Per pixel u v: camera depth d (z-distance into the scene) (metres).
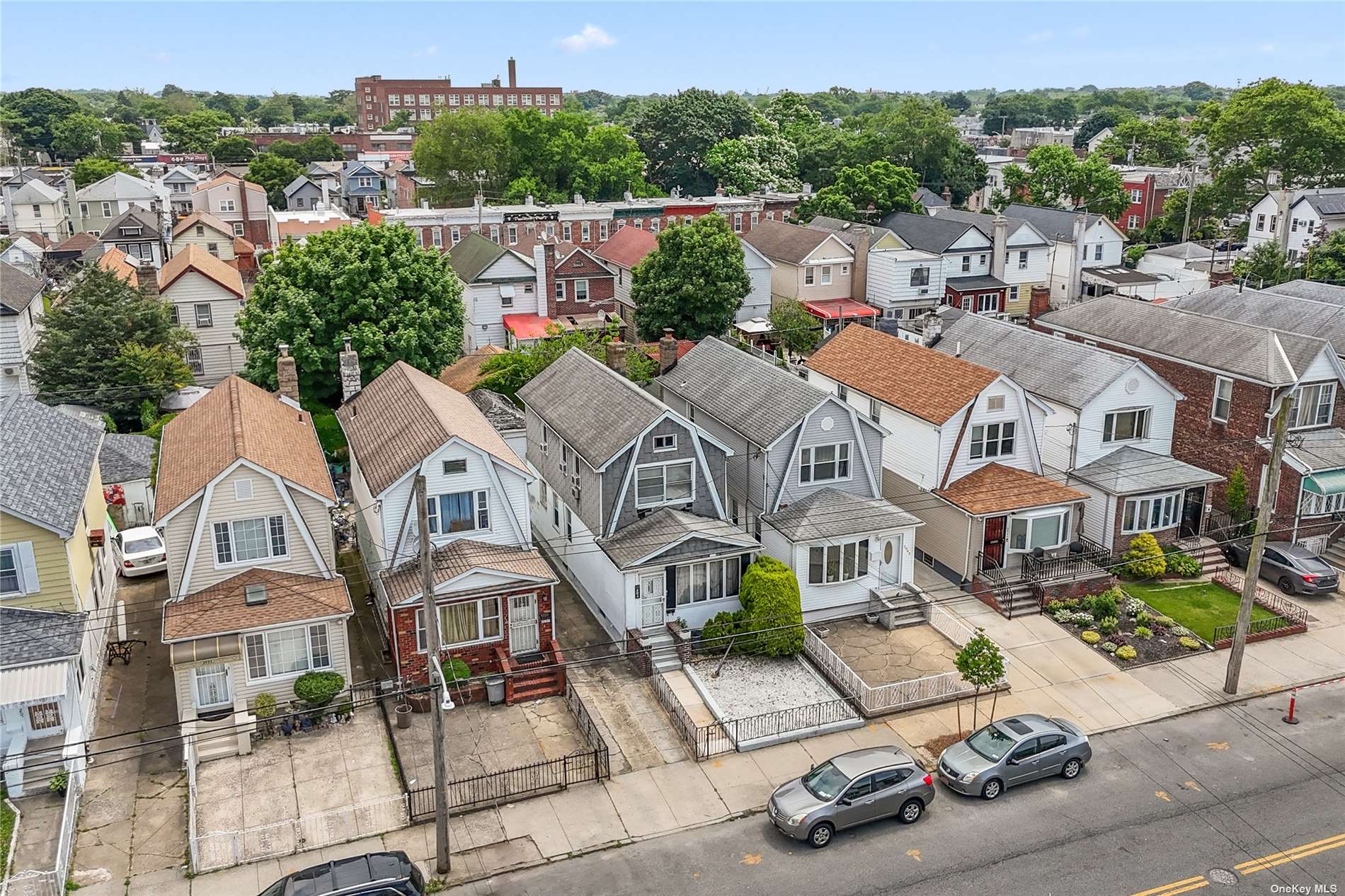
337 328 52.56
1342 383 42.31
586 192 115.31
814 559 35.28
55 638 27.62
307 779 27.53
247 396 36.97
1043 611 36.91
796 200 99.56
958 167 118.19
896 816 25.94
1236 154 103.31
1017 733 27.53
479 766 28.05
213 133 185.25
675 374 45.88
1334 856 24.45
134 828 25.58
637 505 35.19
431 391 38.47
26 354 54.78
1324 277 73.19
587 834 25.64
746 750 29.05
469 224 89.12
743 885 23.72
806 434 36.25
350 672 31.28
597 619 36.38
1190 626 36.12
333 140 184.12
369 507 34.25
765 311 73.75
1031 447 40.12
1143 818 25.94
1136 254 94.38
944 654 33.94
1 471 28.72
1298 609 37.12
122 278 63.41
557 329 64.62
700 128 120.62
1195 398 44.41
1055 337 45.81
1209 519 42.78
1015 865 24.19
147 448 44.56
